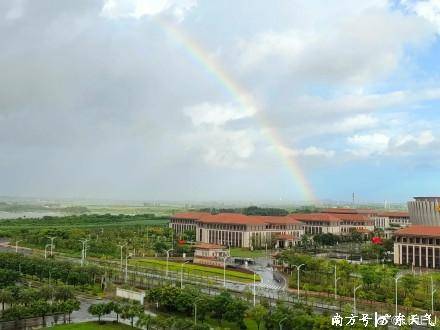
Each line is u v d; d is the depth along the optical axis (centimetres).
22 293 13600
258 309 11469
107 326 12462
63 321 13012
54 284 16700
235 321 11906
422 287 15575
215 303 12294
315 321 10425
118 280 18450
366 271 16488
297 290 16938
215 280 18588
